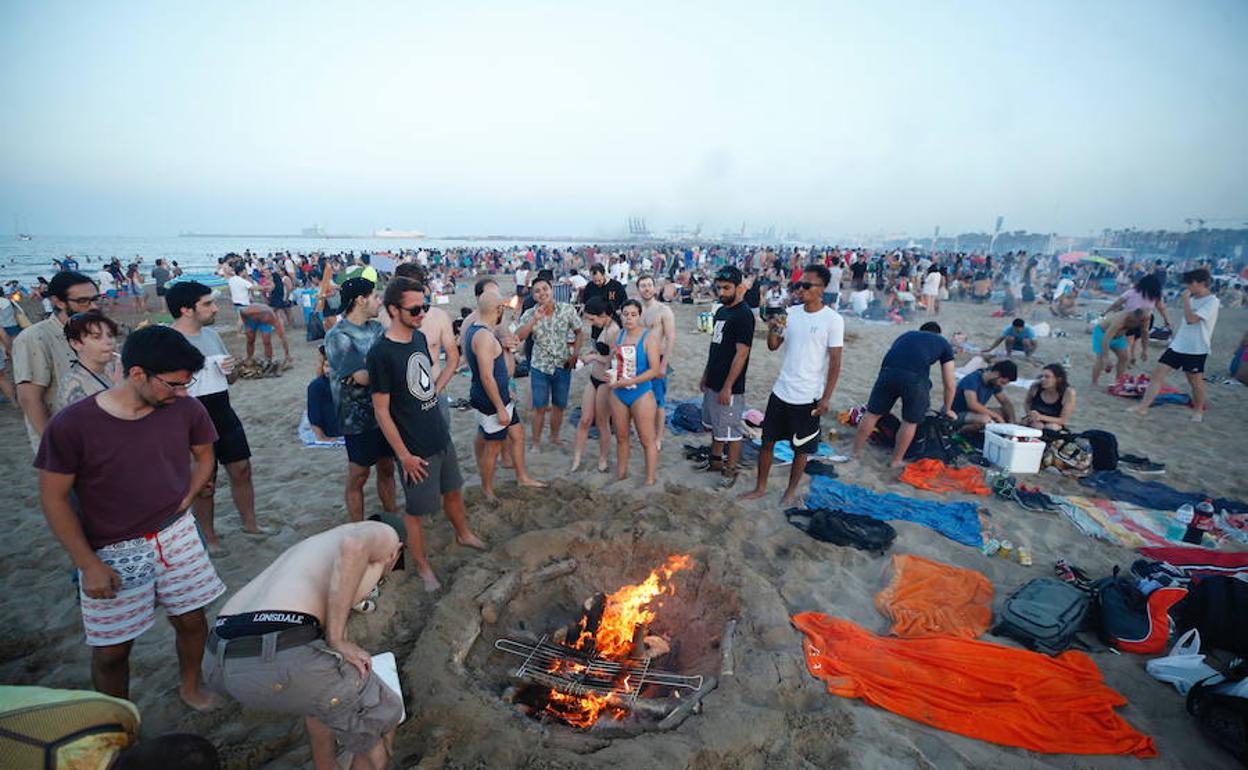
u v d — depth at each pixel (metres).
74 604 3.95
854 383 10.18
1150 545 4.85
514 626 4.00
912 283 21.52
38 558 4.47
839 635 3.65
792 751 2.88
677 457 6.57
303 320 16.30
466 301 22.48
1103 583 3.97
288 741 2.90
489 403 5.01
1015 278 27.19
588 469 6.18
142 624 2.69
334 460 6.48
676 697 3.27
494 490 5.49
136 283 21.08
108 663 2.65
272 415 8.02
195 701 3.07
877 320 17.61
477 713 2.94
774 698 3.14
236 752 2.79
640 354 5.46
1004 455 6.28
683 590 4.28
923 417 6.45
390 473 4.89
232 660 2.16
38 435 3.48
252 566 4.41
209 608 3.91
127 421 2.49
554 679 3.38
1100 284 26.47
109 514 2.51
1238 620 3.56
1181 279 7.86
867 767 2.80
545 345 6.45
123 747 1.65
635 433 7.32
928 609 3.91
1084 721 3.04
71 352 3.57
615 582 4.45
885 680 3.27
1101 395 9.42
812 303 5.07
